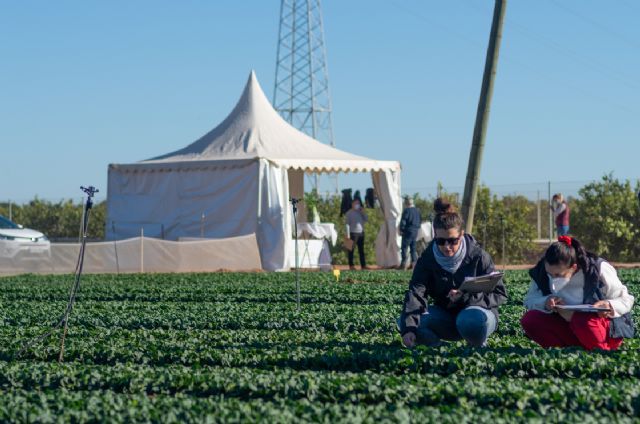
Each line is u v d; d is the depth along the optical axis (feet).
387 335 43.37
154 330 45.42
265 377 29.89
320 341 40.29
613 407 26.50
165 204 109.50
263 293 69.36
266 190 103.71
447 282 36.32
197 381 29.94
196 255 101.50
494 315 36.29
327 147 116.98
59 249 100.42
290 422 24.02
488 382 29.17
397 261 114.11
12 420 24.94
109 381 30.42
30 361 36.17
